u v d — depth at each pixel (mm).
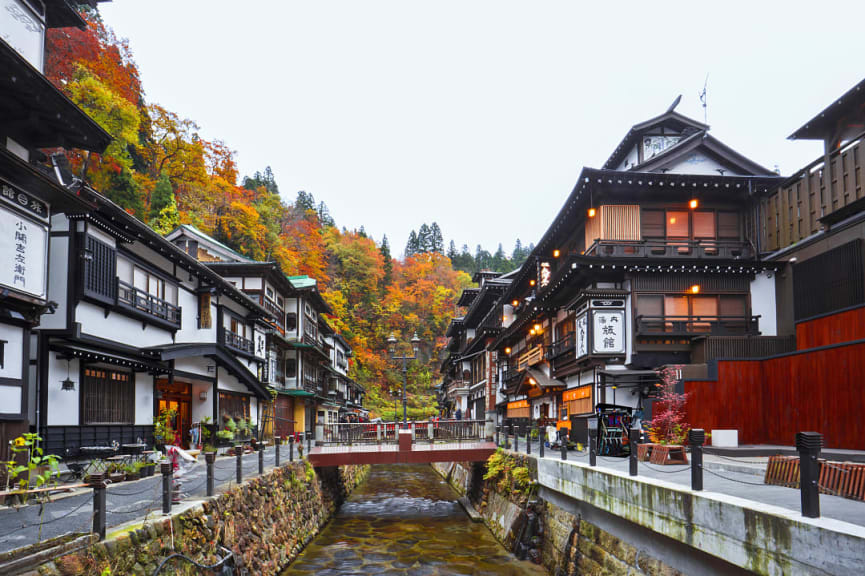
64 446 14438
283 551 14523
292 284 38219
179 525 8664
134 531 7344
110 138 14180
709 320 21969
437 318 97062
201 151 55812
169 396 22531
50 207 12969
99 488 6770
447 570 14531
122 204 38875
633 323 21734
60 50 38156
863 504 7469
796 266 20750
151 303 19031
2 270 11312
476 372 50688
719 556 7184
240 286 32906
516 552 15609
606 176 22703
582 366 23109
